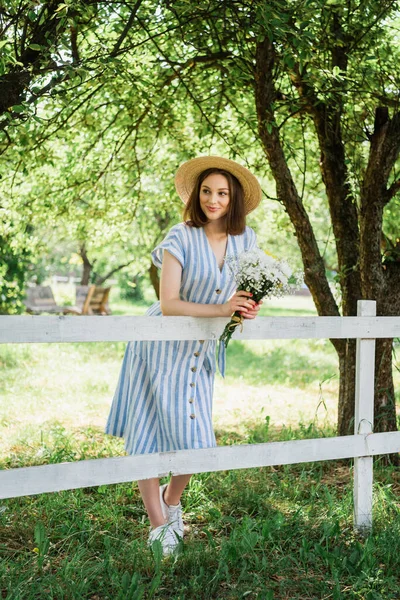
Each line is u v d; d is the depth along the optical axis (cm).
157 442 338
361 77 532
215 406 766
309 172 764
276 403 789
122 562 316
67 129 623
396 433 372
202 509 405
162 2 473
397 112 486
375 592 294
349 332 359
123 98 640
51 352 1132
